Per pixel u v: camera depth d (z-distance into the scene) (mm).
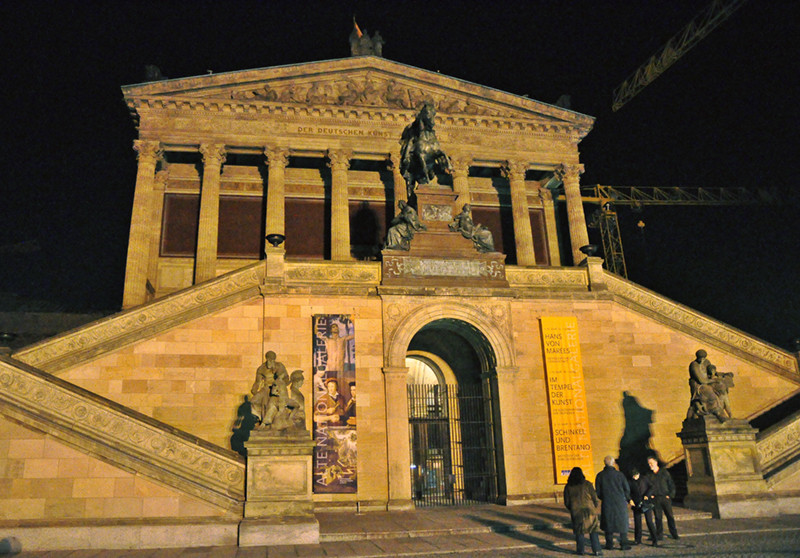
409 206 24953
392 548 14109
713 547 13148
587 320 24734
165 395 21094
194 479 15250
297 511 15219
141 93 39281
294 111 41312
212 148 39531
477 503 22984
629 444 23703
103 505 14555
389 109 42219
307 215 43656
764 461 18969
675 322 25391
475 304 23828
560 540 14812
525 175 48250
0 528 13883
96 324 21938
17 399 15297
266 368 16750
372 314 23000
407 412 22188
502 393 23141
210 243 37906
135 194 37531
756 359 25469
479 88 43438
